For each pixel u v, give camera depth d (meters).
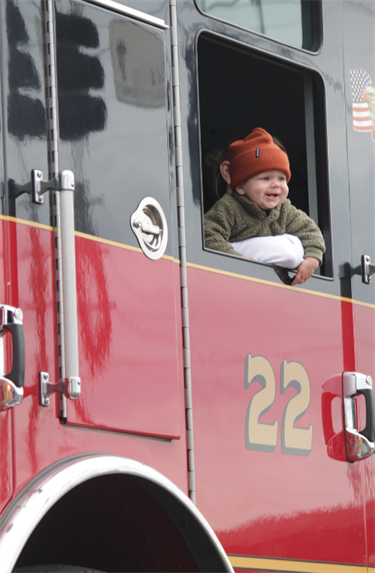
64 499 4.18
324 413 5.21
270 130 6.38
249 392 4.68
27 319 3.61
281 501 4.77
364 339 5.70
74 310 3.62
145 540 4.17
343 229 5.70
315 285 5.35
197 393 4.37
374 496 5.56
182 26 4.71
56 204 3.79
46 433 3.59
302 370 5.09
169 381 4.17
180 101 4.61
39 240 3.72
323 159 5.66
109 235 4.00
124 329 3.99
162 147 4.39
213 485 4.36
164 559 4.16
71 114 3.94
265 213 5.38
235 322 4.67
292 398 4.98
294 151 6.20
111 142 4.11
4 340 3.52
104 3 4.20
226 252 5.02
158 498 3.96
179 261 4.43
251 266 4.88
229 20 5.16
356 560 5.27
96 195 3.98
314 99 5.73
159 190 4.33
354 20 6.07
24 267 3.63
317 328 5.28
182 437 4.24
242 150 5.42
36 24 3.89
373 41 6.23
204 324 4.48
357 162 5.91
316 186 5.70
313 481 5.04
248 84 6.46
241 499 4.51
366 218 5.91
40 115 3.83
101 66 4.13
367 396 5.44
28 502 3.34
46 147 3.83
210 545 4.03
